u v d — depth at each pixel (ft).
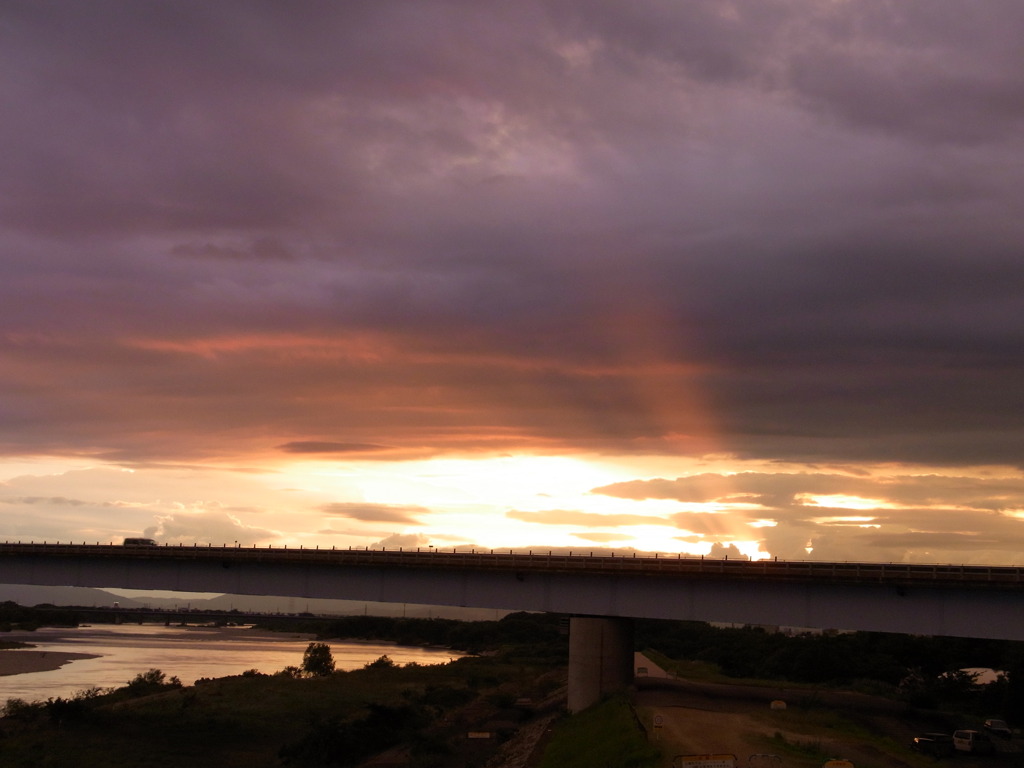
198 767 268.41
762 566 263.29
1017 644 418.72
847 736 214.90
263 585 325.83
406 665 653.71
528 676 571.69
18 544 346.54
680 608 274.98
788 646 501.97
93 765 261.65
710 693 300.40
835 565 253.24
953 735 226.99
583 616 290.35
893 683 434.71
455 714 379.35
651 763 168.04
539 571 292.20
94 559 342.23
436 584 307.37
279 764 278.67
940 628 240.32
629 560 281.33
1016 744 246.68
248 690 449.06
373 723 316.40
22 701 412.16
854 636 505.25
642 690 301.22
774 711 255.70
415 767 261.03
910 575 242.78
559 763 211.41
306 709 389.80
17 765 256.73
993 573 233.76
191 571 333.62
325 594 319.27
